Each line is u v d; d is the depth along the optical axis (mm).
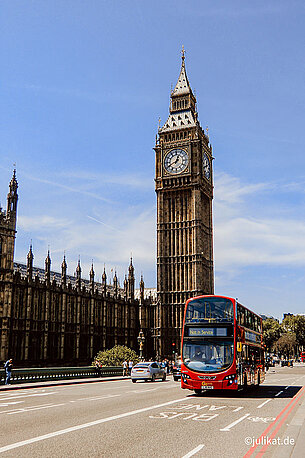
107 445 14906
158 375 55625
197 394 34469
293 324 183125
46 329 90000
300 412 22875
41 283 90875
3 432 17156
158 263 122625
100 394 34281
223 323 32781
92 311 105438
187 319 33656
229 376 31469
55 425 18828
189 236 121812
